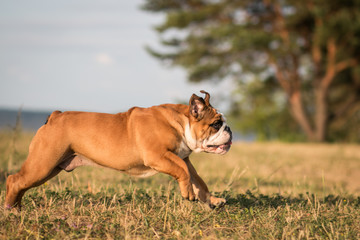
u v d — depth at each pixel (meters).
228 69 42.94
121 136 7.75
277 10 40.09
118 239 6.75
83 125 7.75
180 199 8.74
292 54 40.28
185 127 8.07
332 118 45.81
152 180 12.82
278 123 51.50
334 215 8.31
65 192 8.99
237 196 9.61
